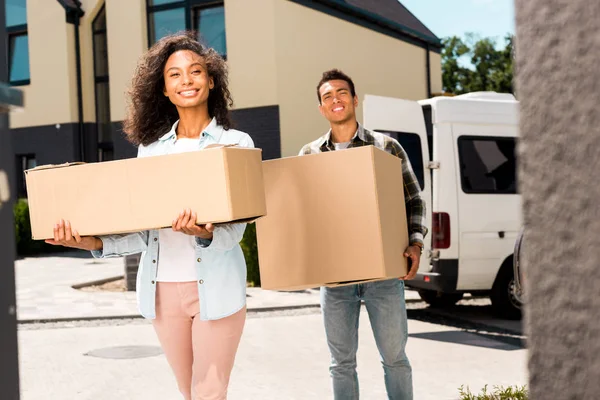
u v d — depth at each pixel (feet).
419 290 31.86
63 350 23.68
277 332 26.03
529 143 2.80
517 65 2.84
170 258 9.63
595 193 2.64
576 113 2.68
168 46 10.16
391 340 11.49
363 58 59.93
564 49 2.71
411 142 27.61
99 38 66.18
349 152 10.37
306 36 53.88
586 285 2.68
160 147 10.36
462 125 28.09
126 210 8.66
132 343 24.67
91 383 19.38
